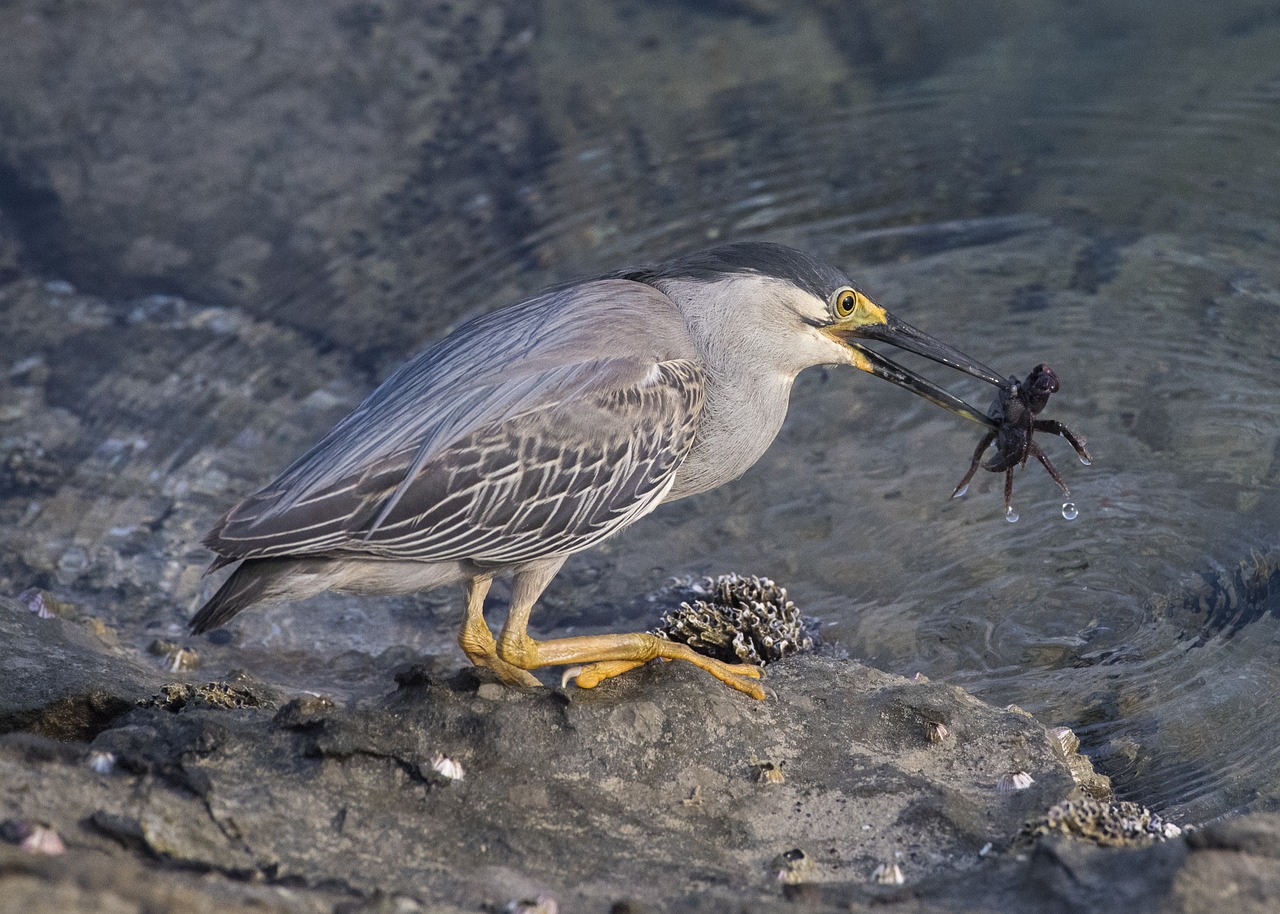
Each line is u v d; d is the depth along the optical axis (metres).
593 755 7.41
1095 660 9.55
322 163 16.92
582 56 18.81
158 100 18.05
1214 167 15.68
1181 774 8.34
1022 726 7.91
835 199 15.85
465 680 7.91
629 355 8.49
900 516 11.36
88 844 5.91
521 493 8.14
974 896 6.01
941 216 15.45
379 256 15.40
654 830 6.99
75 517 12.09
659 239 15.33
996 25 18.98
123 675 8.96
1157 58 17.84
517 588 8.69
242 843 6.27
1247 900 5.34
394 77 18.48
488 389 8.15
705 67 18.44
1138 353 12.95
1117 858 5.77
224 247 15.67
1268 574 10.05
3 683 8.25
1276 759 8.33
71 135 17.41
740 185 16.25
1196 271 14.05
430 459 7.88
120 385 13.73
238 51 19.02
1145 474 11.41
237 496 12.40
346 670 10.46
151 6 19.91
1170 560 10.41
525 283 14.76
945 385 12.98
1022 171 16.03
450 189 16.44
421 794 6.95
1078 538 10.80
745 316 9.10
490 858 6.59
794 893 6.29
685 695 7.91
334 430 8.24
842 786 7.43
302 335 14.39
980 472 11.77
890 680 8.47
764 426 9.41
